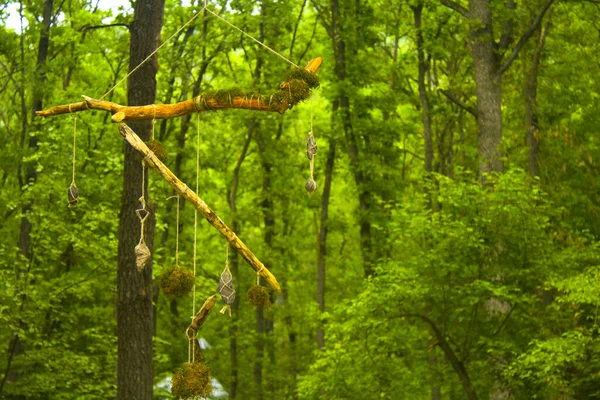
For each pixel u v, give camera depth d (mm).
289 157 30641
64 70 25375
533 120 23469
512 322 17484
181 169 29125
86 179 20516
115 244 19672
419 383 18359
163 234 27672
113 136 24562
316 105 32781
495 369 17406
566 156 22594
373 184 26453
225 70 30391
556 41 25266
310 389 18547
